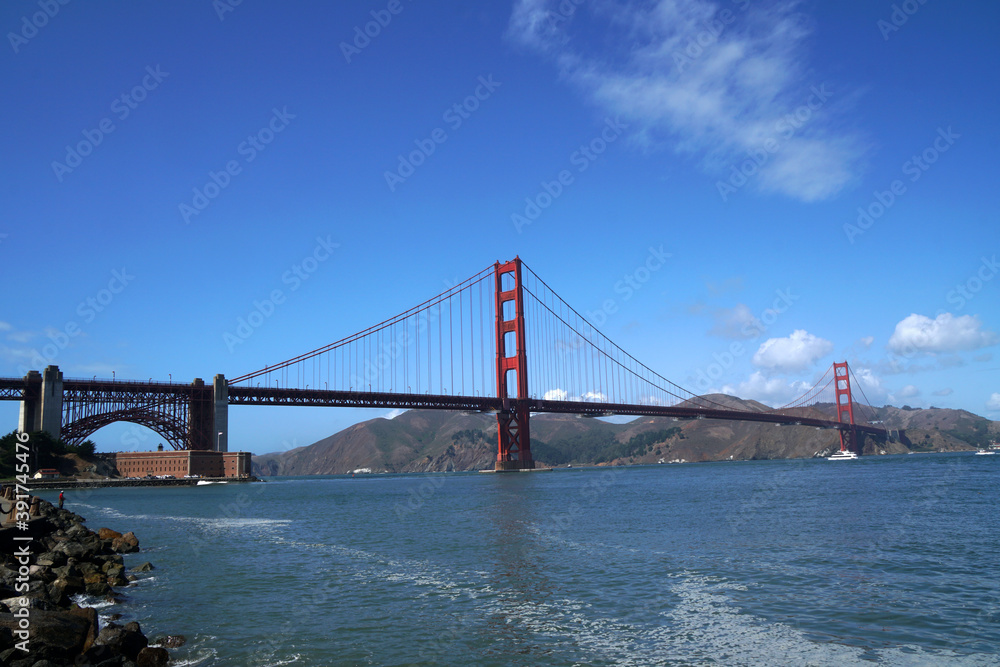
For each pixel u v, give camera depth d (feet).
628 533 100.12
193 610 56.70
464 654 43.09
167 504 210.59
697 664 40.29
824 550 77.97
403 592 61.31
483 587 62.39
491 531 108.17
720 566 69.46
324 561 81.35
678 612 51.47
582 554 80.07
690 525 108.06
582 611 52.60
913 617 48.62
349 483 471.21
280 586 66.23
